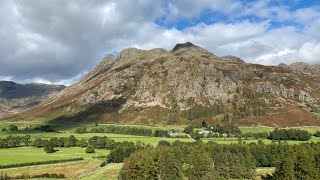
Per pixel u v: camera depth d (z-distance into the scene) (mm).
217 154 137750
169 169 124875
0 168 157750
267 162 152625
